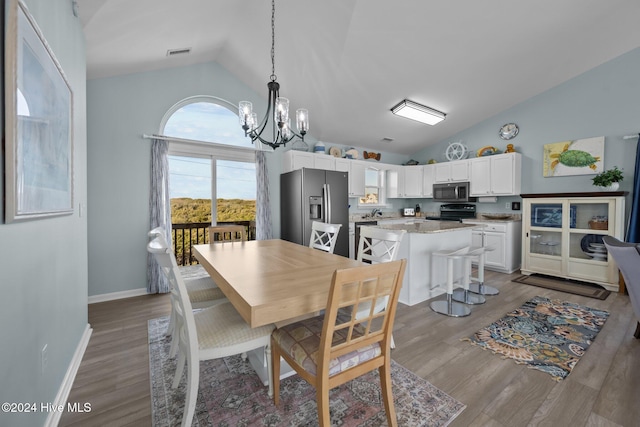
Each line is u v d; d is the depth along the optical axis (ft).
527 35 10.00
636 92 11.37
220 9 8.92
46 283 4.30
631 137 11.30
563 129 13.29
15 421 3.23
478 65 11.39
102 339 7.19
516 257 14.28
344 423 4.42
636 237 10.86
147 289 10.96
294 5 8.79
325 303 3.91
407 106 13.58
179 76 11.78
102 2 6.39
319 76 11.73
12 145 3.04
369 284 4.21
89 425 4.42
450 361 6.15
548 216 12.77
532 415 4.55
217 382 5.50
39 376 3.97
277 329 4.67
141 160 10.88
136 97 10.80
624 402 4.81
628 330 7.50
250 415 4.61
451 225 10.90
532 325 7.91
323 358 3.50
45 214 4.09
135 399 5.00
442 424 4.37
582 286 11.50
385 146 18.85
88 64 8.93
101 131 10.14
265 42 10.61
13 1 3.01
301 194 12.84
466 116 15.70
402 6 8.49
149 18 7.86
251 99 13.80
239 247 7.95
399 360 6.20
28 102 3.47
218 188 13.42
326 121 14.78
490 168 15.17
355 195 16.74
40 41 3.84
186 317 3.98
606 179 11.21
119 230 10.48
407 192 19.13
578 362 6.05
